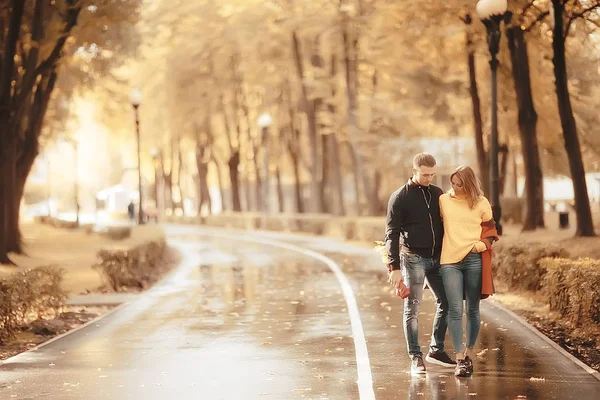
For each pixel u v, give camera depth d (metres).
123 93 48.56
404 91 50.09
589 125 38.56
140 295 22.14
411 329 11.00
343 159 70.88
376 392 9.89
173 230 78.12
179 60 72.94
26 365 12.36
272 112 69.19
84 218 116.25
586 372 10.67
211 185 114.31
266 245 48.16
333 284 24.16
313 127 62.22
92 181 130.88
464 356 10.73
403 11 30.11
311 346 13.40
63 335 15.42
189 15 69.88
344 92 55.31
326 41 51.59
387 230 11.05
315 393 9.97
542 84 35.91
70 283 25.86
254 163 80.19
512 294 19.17
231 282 25.81
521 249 19.20
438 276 11.23
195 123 77.38
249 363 12.09
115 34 41.72
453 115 45.72
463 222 10.84
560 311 15.31
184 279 27.22
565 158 40.75
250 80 68.38
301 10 54.62
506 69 34.28
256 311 18.39
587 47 29.98
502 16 22.17
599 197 54.12
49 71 35.25
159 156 96.38
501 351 12.27
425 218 10.98
